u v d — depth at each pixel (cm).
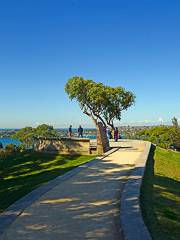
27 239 702
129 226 725
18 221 812
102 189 1166
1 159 2384
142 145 3322
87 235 720
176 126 5997
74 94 4609
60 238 707
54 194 1092
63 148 2527
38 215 860
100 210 904
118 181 1313
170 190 1332
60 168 1917
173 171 2095
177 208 1049
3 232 740
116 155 2291
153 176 1549
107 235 718
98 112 4700
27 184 1424
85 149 2481
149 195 1100
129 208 870
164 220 855
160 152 2870
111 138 4922
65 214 870
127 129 8200
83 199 1027
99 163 1845
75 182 1295
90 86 4619
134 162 1895
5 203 1066
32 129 5553
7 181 1723
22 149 2884
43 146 2586
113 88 4750
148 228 762
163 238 725
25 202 970
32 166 2131
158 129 6669
